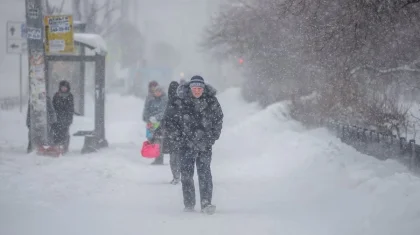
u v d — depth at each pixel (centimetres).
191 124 2670
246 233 2116
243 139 6303
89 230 2103
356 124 4919
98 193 3062
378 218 2138
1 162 3812
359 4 3769
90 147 5006
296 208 2669
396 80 4712
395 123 4519
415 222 1956
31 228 2100
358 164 3438
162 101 4622
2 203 2547
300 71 6247
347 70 4331
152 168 4294
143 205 2791
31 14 4541
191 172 2686
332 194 2878
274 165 4288
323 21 4159
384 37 3947
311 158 3956
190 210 2670
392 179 2717
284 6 4278
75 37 5156
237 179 3791
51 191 2947
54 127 4906
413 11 3916
